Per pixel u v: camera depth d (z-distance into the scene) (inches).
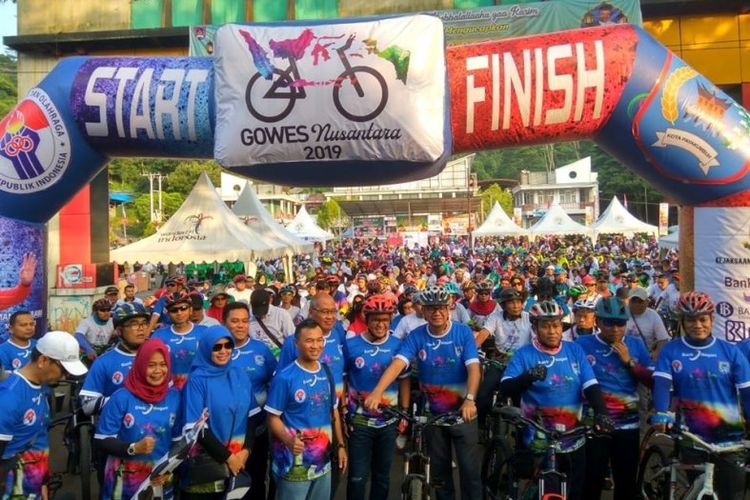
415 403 194.9
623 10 302.0
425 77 230.1
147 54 419.5
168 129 261.7
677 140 239.0
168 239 475.5
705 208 244.1
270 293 248.2
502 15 313.6
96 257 465.1
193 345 207.5
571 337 216.7
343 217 1978.3
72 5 414.6
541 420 159.3
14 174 268.1
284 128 233.6
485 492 185.6
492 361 231.1
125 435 134.6
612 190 2564.0
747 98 341.4
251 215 614.5
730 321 237.5
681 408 160.1
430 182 1945.1
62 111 266.4
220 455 134.6
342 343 186.7
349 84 229.9
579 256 983.6
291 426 143.1
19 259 272.5
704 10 342.3
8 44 413.7
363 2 388.5
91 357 254.2
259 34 238.8
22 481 136.6
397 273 649.6
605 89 241.8
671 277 421.1
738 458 147.6
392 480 215.9
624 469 172.2
